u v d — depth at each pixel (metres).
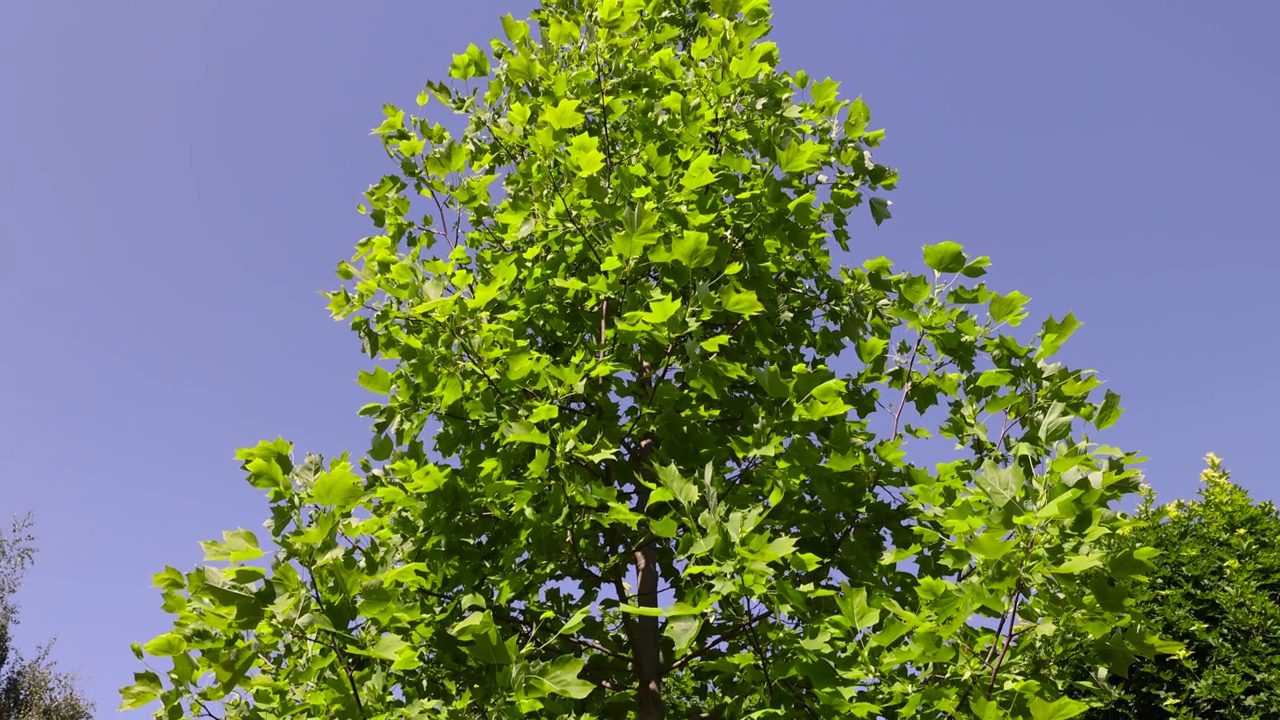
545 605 3.91
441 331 3.31
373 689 2.82
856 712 2.44
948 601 2.41
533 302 3.92
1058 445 2.68
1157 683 6.86
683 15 5.30
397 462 3.65
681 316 3.08
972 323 3.32
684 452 3.41
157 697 2.68
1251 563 7.08
